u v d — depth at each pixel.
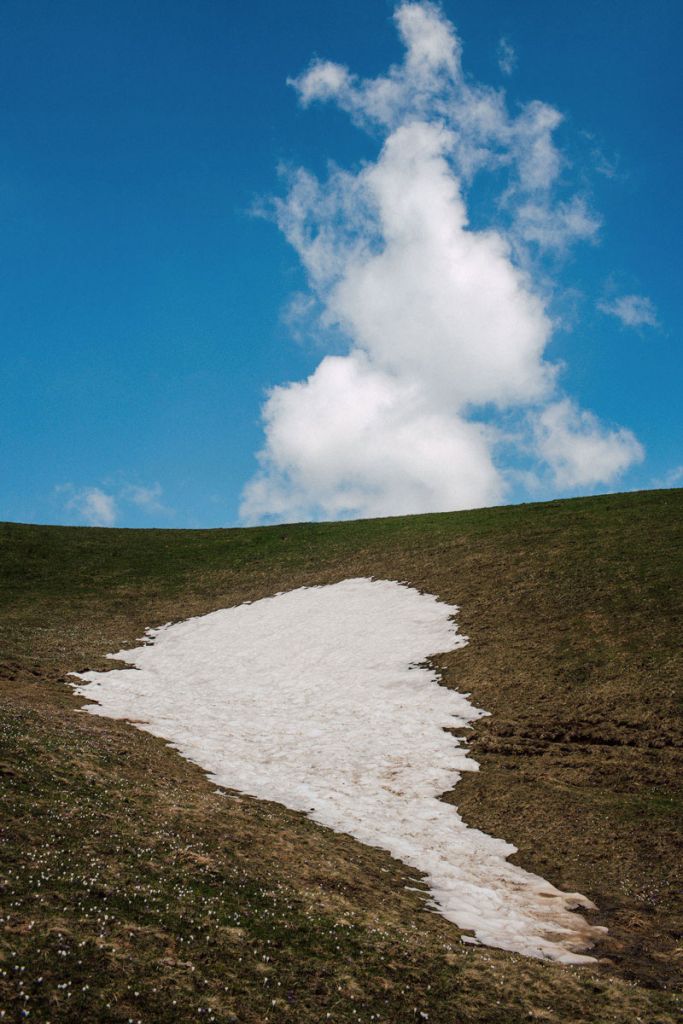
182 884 17.88
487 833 27.64
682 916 21.16
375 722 39.22
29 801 20.61
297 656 52.56
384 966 15.77
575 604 49.91
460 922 19.69
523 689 39.97
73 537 98.25
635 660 39.97
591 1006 15.22
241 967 14.64
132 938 14.64
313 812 28.16
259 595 71.06
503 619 50.50
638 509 73.44
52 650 55.66
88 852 18.33
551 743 34.59
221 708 43.44
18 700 37.84
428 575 65.25
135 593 77.38
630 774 30.89
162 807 23.62
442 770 33.25
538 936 19.45
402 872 23.19
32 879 16.00
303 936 16.53
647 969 17.81
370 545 83.50
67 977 12.83
